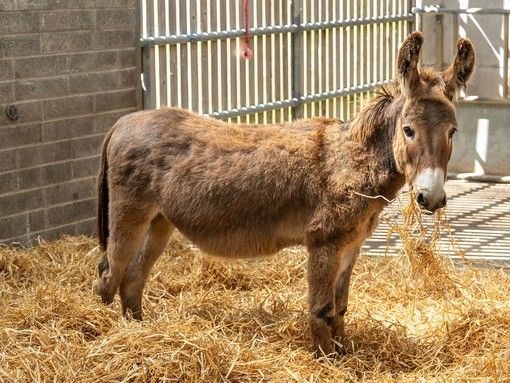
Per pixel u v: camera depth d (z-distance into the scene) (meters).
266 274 5.87
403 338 4.73
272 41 7.89
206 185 4.55
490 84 8.91
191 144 4.65
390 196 4.40
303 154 4.44
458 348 4.62
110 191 4.80
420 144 4.11
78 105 6.58
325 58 8.55
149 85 6.97
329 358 4.44
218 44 7.38
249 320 4.88
